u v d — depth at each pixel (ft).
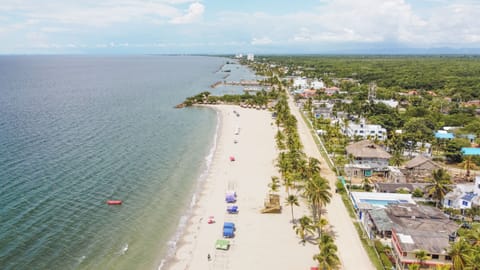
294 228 246.68
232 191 298.56
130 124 552.82
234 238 235.20
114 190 302.25
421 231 211.41
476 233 203.72
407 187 302.66
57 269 196.13
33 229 233.14
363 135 478.59
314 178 251.19
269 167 371.35
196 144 453.17
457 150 389.39
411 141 432.25
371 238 229.25
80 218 252.21
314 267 197.26
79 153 392.88
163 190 308.60
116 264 204.33
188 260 211.00
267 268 203.10
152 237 235.20
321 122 572.92
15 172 326.44
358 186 316.40
